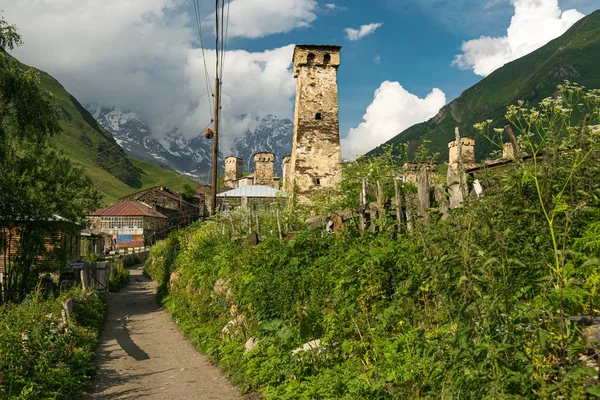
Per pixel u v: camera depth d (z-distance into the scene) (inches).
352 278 301.0
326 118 1040.2
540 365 136.6
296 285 360.8
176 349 478.6
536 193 197.2
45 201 721.0
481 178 233.9
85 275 845.2
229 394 313.6
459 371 151.3
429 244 176.4
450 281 163.0
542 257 175.0
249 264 462.6
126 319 687.1
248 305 409.4
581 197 187.9
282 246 445.1
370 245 334.3
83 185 792.9
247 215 702.5
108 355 461.4
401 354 221.8
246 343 366.6
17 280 736.3
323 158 1022.4
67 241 1049.5
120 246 2770.7
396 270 289.6
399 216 333.4
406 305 250.8
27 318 404.2
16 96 781.3
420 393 187.3
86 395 339.0
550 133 192.1
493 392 131.3
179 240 1159.0
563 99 203.3
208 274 598.2
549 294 164.1
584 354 146.0
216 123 936.3
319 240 409.1
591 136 196.9
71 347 423.8
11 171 736.3
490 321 140.6
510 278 148.3
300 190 997.8
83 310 601.0
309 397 240.7
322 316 306.3
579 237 193.9
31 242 716.0
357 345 255.3
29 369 332.2
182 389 340.8
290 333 312.2
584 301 171.8
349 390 221.1
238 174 3597.4
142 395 333.4
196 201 3969.0
